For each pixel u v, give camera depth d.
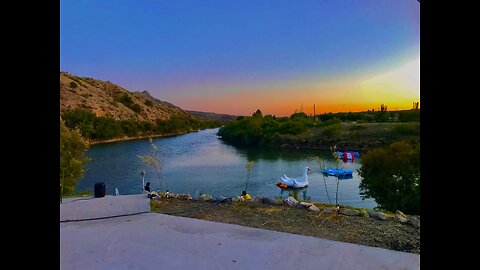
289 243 2.69
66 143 8.24
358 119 40.28
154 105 81.06
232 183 16.58
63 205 4.22
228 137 44.97
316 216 4.03
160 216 3.70
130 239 2.86
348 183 15.39
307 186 14.16
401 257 2.35
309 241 2.73
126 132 48.06
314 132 36.16
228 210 4.43
